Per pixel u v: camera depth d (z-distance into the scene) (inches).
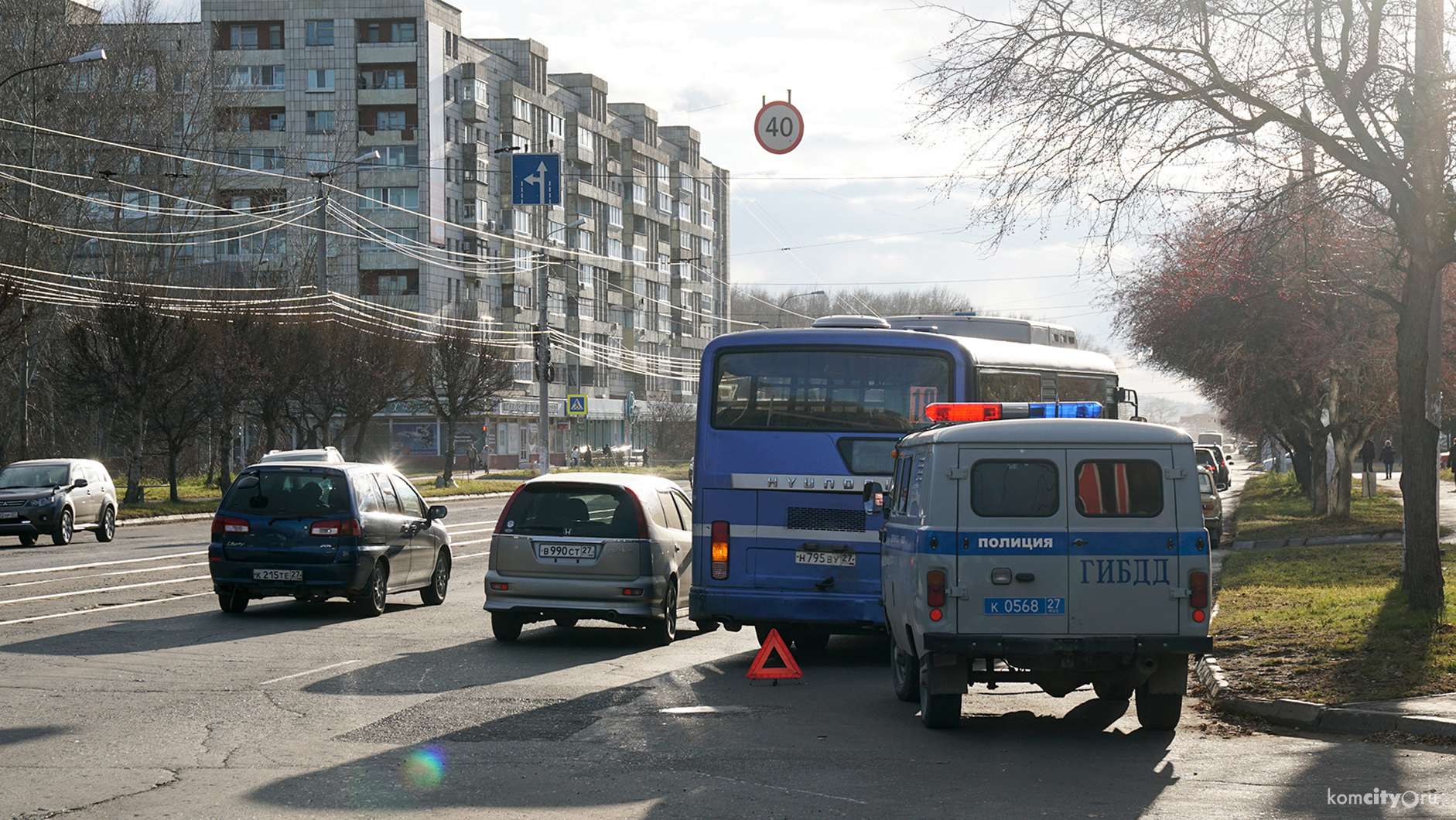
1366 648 460.1
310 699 415.8
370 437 3272.6
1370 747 341.4
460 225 3393.2
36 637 559.5
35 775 304.2
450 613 684.1
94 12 2114.9
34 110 1925.4
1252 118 545.6
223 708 396.8
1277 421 1413.6
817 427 514.0
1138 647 352.8
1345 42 530.6
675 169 4517.7
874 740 356.8
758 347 522.0
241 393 1792.6
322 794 286.5
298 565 639.1
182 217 2268.7
